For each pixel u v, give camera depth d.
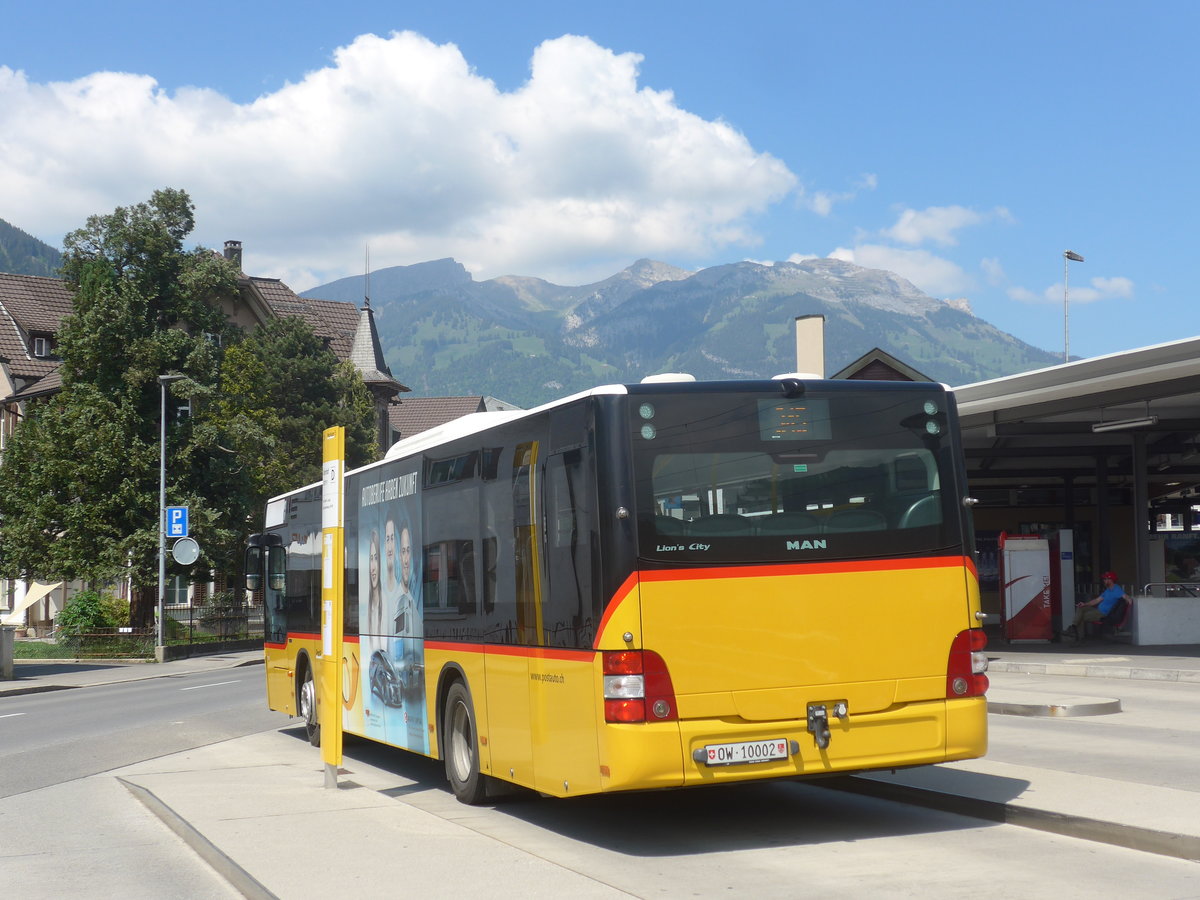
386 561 12.88
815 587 8.66
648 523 8.38
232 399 55.19
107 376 47.56
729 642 8.44
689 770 8.24
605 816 10.20
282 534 17.55
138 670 39.25
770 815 9.98
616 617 8.29
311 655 15.98
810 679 8.59
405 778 12.99
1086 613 28.44
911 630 8.88
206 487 48.56
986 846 8.30
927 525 9.02
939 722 8.86
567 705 8.74
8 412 62.75
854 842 8.69
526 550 9.46
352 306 84.69
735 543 8.54
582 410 8.70
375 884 7.34
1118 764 10.89
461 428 11.16
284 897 7.06
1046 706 15.27
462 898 6.98
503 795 10.77
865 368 44.66
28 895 7.85
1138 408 28.25
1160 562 36.25
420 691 11.78
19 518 47.00
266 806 10.41
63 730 19.67
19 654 45.28
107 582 46.38
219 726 19.38
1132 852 7.94
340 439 11.88
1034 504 43.72
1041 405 26.12
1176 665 21.50
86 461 45.94
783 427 8.79
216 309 50.72
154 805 10.87
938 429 9.17
